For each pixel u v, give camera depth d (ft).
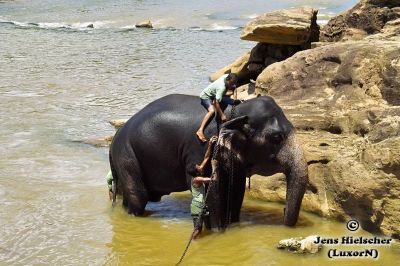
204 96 28.66
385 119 28.48
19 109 51.67
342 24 47.70
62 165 37.76
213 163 27.68
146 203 30.71
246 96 45.32
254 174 29.43
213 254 26.08
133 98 55.47
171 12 118.83
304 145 30.73
